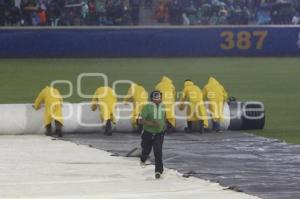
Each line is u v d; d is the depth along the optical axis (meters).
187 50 152.25
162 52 151.38
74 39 148.88
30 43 148.00
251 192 48.44
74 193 48.06
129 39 150.25
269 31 155.00
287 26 155.12
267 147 66.94
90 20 159.25
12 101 95.75
